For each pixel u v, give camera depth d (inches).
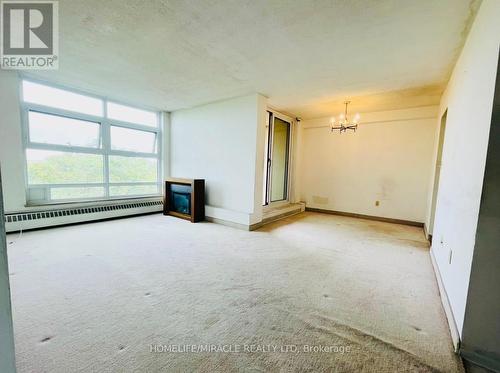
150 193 211.5
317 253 117.4
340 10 71.1
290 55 100.6
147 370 47.2
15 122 130.3
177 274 90.6
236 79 129.8
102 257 104.5
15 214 133.3
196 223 173.5
